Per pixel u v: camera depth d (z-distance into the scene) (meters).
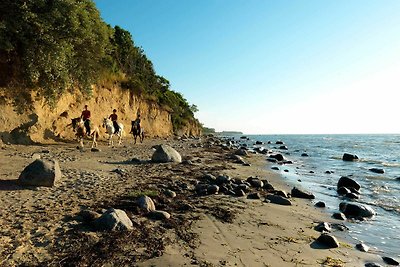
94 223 6.51
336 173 19.23
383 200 11.93
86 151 20.09
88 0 23.30
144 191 9.55
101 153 19.59
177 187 10.95
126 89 40.44
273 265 5.57
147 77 62.56
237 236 6.86
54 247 5.52
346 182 13.95
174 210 8.34
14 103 20.19
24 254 5.20
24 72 19.27
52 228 6.28
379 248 6.91
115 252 5.48
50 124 24.30
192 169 15.52
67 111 26.67
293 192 12.08
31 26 18.48
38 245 5.56
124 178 11.85
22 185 9.34
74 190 9.36
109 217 6.52
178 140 47.94
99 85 32.94
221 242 6.42
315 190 13.61
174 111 75.69
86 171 12.41
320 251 6.40
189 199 9.69
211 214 8.25
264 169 19.41
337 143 66.44
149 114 52.28
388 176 18.22
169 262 5.29
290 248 6.43
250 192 11.60
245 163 20.83
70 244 5.66
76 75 22.61
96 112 31.92
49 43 18.80
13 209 7.25
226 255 5.80
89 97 25.75
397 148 48.06
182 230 6.86
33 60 18.67
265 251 6.17
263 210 9.18
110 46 26.20
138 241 6.01
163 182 11.53
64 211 7.35
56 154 17.14
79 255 5.28
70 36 20.41
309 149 43.94
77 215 7.10
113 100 36.16
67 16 19.69
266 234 7.16
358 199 11.99
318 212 9.72
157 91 64.62
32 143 20.94
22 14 17.94
